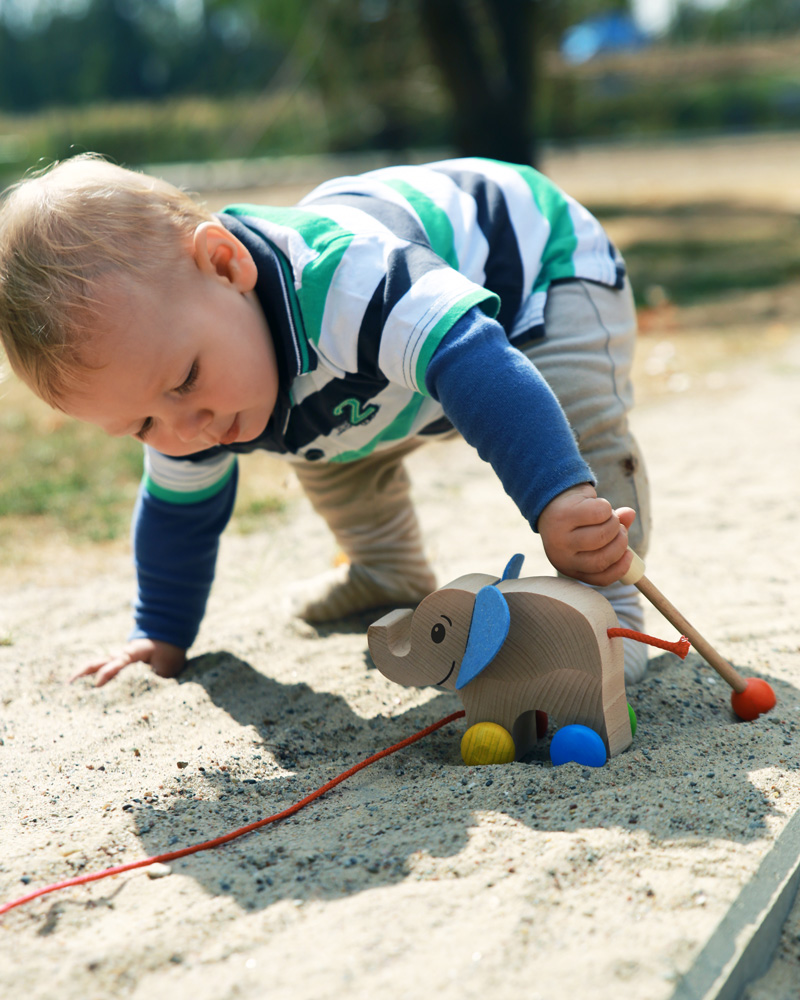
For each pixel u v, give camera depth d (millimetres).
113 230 1460
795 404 4219
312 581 2391
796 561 2551
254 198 13367
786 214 10859
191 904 1209
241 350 1547
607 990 1017
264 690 1962
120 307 1430
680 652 1481
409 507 2328
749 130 25688
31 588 2703
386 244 1584
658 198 12867
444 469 3691
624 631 1498
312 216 1655
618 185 14781
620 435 1838
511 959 1063
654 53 12906
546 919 1122
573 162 19297
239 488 3561
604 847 1243
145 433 1597
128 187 1523
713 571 2516
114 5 45250
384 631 1604
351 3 10867
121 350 1436
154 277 1464
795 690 1800
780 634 2090
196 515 2043
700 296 6734
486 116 9945
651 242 9383
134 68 45781
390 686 1958
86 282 1426
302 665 2092
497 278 1765
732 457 3570
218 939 1137
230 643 2227
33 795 1562
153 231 1492
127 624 2430
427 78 11570
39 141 20703
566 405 1772
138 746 1734
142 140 20859
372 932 1119
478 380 1462
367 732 1771
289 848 1319
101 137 20781
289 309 1581
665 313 6250
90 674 2068
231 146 20281
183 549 2061
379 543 2295
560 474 1430
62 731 1808
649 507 1893
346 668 2059
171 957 1111
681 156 19734
